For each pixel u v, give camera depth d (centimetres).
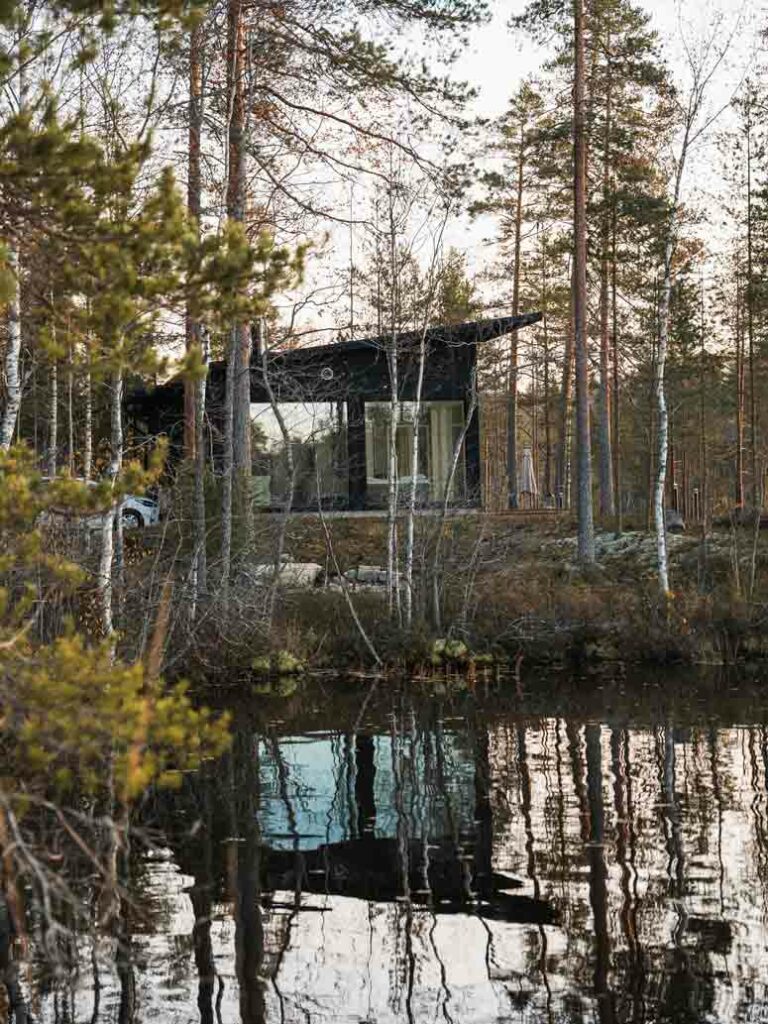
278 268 519
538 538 2592
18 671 414
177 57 1538
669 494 3984
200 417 1678
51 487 486
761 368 3703
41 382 1767
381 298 1967
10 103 697
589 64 2409
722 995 596
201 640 1658
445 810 998
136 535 1734
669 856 841
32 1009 589
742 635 1959
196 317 521
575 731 1358
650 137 2303
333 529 2411
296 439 2600
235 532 1834
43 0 518
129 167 496
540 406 5312
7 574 876
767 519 2561
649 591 2027
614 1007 586
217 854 870
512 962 649
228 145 1703
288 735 1359
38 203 493
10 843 405
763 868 805
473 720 1447
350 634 1875
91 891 768
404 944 683
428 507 2391
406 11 1770
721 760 1172
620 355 3073
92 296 492
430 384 2664
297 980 629
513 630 1920
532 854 857
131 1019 578
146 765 391
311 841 902
